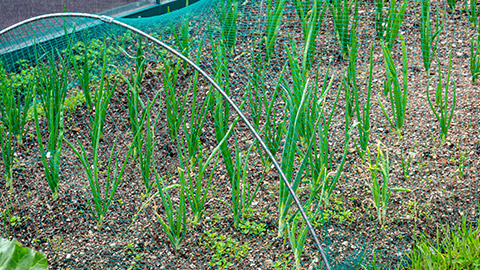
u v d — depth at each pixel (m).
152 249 2.68
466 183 2.88
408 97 3.56
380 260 2.46
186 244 2.68
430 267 2.16
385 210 2.61
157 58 4.05
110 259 2.62
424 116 3.39
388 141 3.23
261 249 2.61
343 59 3.88
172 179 3.12
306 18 3.77
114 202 2.99
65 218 2.89
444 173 2.97
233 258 2.57
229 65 3.79
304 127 2.77
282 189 2.41
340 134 3.29
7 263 1.75
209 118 3.56
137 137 2.83
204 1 3.75
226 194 2.98
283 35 4.14
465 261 2.24
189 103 3.69
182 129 3.49
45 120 3.67
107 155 3.36
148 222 2.85
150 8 4.96
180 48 3.47
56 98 2.94
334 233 2.65
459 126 3.28
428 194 2.85
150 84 3.88
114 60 3.96
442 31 4.08
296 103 2.76
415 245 2.51
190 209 2.90
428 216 2.71
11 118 3.19
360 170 3.05
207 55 3.89
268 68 3.77
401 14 3.37
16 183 3.15
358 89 3.65
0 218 2.88
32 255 1.78
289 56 2.97
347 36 3.62
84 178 3.17
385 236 2.61
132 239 2.75
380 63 3.84
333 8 3.58
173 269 2.55
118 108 3.74
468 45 3.90
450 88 3.58
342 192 2.92
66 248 2.69
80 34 4.11
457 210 2.72
